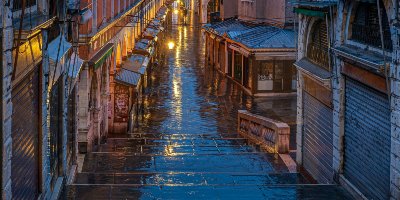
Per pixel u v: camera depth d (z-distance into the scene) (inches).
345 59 601.3
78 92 831.1
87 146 864.3
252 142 1007.0
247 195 621.0
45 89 560.7
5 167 392.2
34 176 532.4
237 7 2201.0
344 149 642.2
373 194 565.0
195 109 1387.8
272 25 1743.4
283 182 722.2
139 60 1446.9
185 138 1059.3
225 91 1635.1
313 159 743.1
